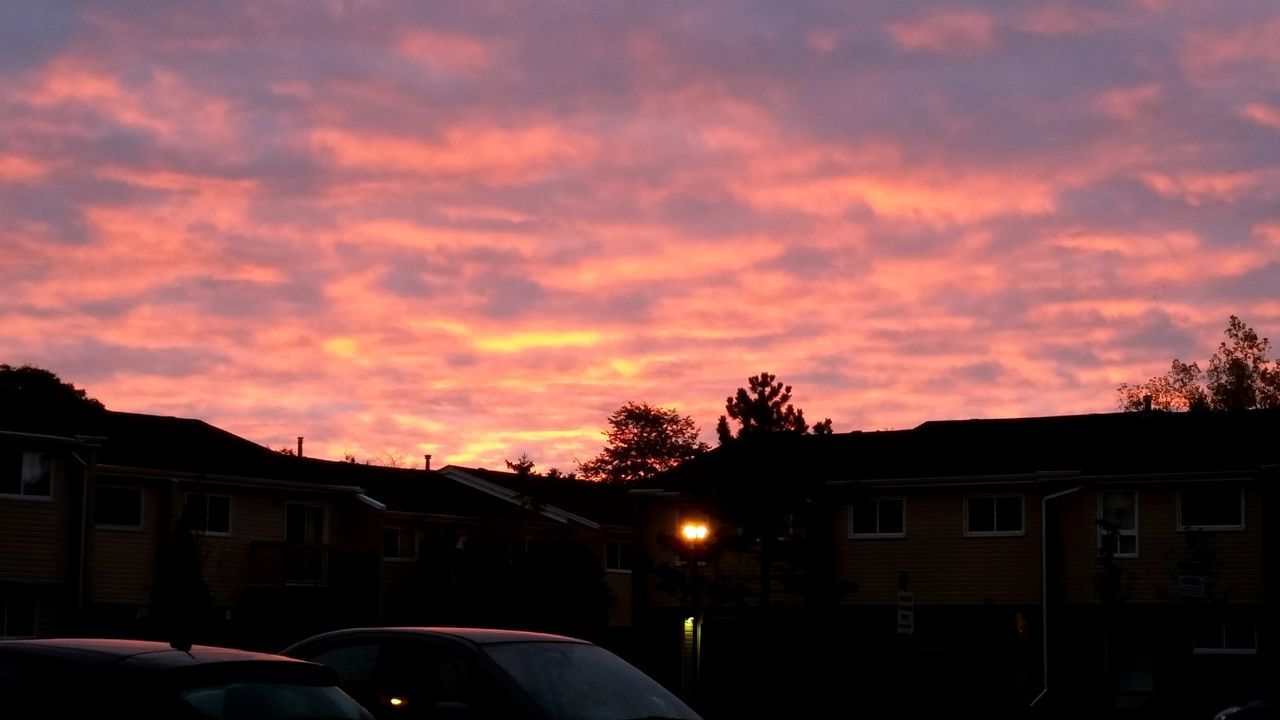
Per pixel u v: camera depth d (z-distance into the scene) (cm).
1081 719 3894
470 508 5284
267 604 4450
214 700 938
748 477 3956
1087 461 4197
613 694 1130
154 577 4178
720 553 3984
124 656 961
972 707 4097
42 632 3869
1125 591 4003
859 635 4331
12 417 3916
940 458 4456
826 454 4112
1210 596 3841
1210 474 3950
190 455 4434
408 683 1139
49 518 3912
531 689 1088
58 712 942
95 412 4544
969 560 4250
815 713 3856
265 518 4572
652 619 4703
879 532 4400
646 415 10450
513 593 4356
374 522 4775
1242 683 3866
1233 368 7762
